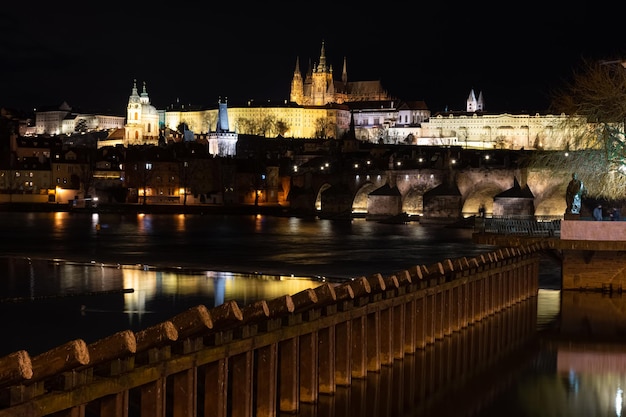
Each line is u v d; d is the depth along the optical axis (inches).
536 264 2082.9
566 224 1968.5
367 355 1165.1
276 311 911.7
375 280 1161.4
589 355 1434.5
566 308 1868.8
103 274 2709.2
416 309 1334.9
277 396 1073.5
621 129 2849.4
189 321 780.6
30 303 2048.5
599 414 1104.8
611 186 2866.6
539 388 1218.6
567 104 3181.6
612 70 2856.8
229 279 2581.2
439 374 1245.7
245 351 872.3
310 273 2817.4
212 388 834.8
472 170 7465.6
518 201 6806.1
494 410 1107.3
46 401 650.8
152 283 2455.7
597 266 2081.7
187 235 4891.7
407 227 6304.1
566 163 3499.0
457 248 4072.3
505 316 1755.7
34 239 4399.6
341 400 1057.5
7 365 626.5
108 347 700.0
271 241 4461.1
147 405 755.4
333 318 1050.1
